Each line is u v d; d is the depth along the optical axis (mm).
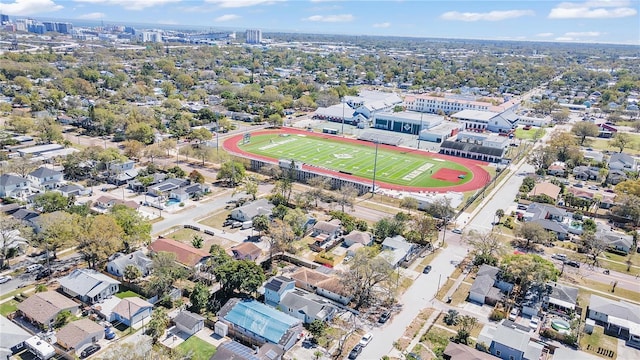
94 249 106500
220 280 101750
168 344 86625
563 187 181375
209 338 89500
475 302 104812
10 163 166625
